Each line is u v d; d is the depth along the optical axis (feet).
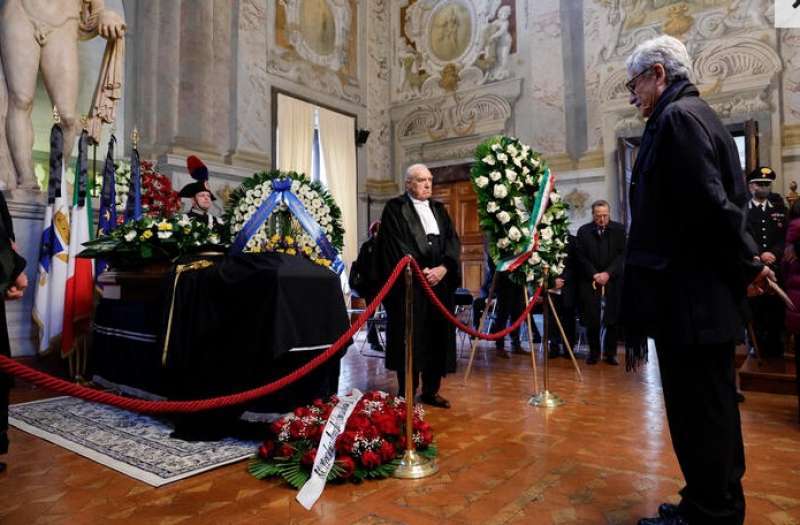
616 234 19.70
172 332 10.18
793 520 6.63
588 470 8.46
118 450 9.44
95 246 12.57
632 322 6.04
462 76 35.27
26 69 18.24
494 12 34.04
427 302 12.51
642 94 6.49
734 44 26.50
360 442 8.32
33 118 21.81
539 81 31.83
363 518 6.82
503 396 13.96
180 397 10.30
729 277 5.59
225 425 9.98
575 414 12.04
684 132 5.52
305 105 33.24
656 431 10.64
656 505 7.11
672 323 5.64
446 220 13.38
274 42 32.04
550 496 7.45
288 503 7.30
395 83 38.22
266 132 31.24
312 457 7.91
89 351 16.57
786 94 25.32
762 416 11.82
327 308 10.11
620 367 18.57
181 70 27.50
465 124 35.01
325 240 11.96
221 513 6.98
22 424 11.22
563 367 18.65
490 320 23.75
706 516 5.66
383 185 38.14
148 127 26.43
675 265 5.65
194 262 10.77
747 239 5.38
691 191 5.37
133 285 12.42
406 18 37.86
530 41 32.40
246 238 11.42
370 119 37.83
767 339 17.87
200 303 10.11
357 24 37.19
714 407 5.60
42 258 16.71
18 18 18.17
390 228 12.64
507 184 14.42
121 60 19.54
